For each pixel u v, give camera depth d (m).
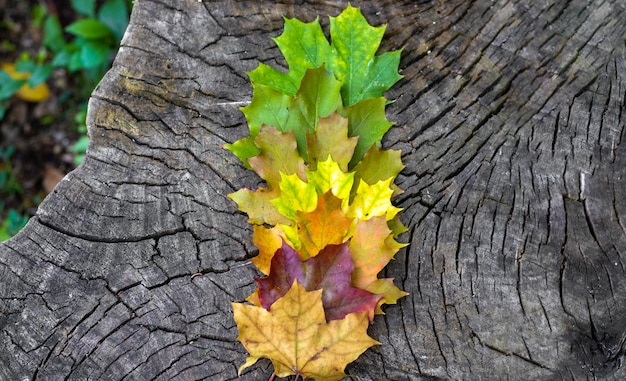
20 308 0.69
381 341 0.69
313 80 0.73
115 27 1.09
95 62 1.07
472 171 0.74
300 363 0.66
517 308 0.70
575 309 0.70
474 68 0.78
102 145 0.74
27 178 1.24
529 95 0.77
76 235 0.71
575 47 0.79
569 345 0.69
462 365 0.69
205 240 0.71
